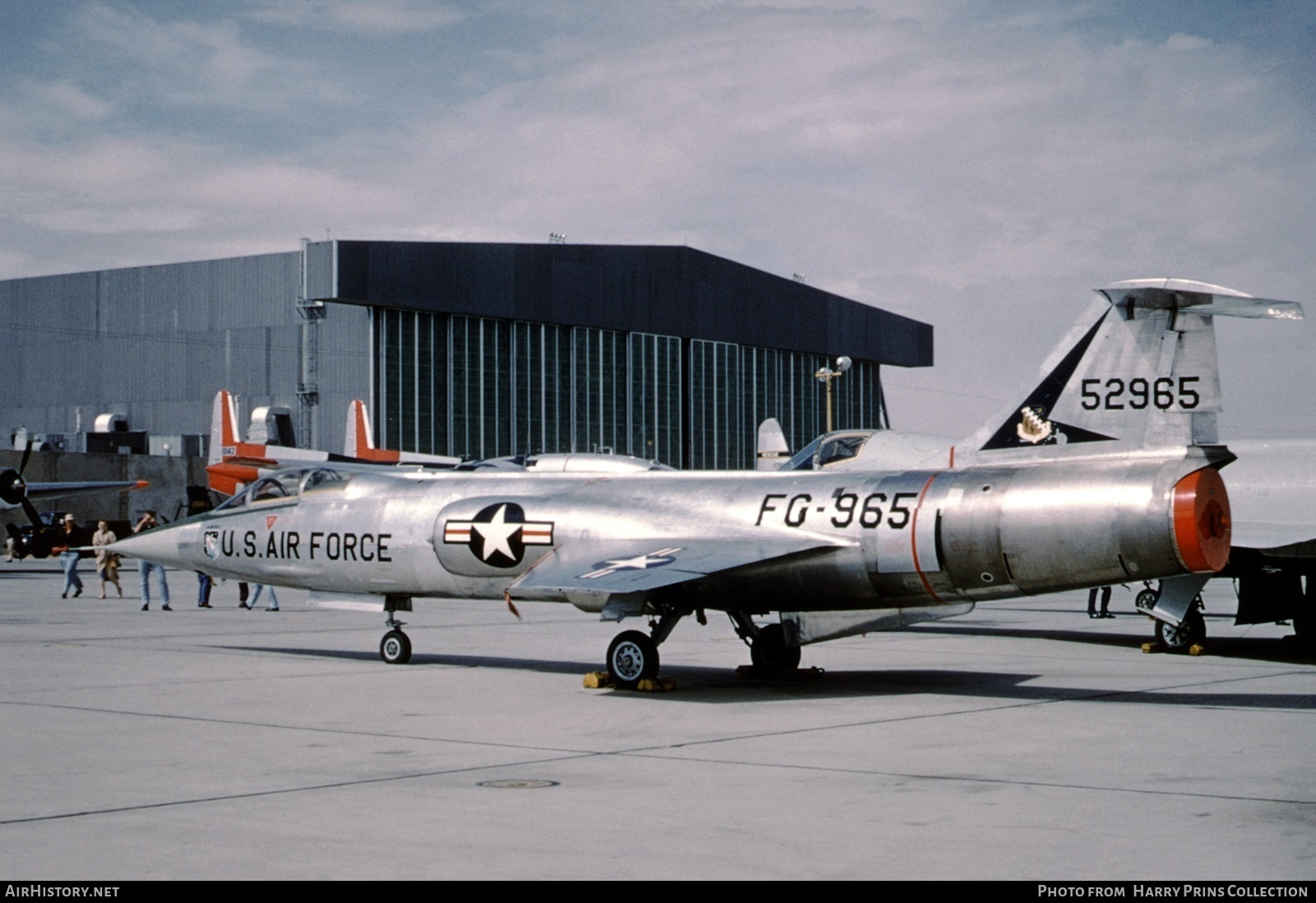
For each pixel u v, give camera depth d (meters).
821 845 7.04
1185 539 12.20
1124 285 13.45
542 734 10.98
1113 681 15.06
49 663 16.77
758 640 15.37
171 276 77.12
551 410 77.44
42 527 40.81
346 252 67.44
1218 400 13.45
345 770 9.27
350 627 23.16
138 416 78.56
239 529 17.95
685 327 85.31
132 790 8.55
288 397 72.31
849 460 18.97
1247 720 11.76
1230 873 6.43
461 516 15.77
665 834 7.29
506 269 74.25
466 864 6.64
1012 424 14.40
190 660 17.25
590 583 13.16
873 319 101.75
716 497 14.80
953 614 14.02
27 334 83.12
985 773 9.12
